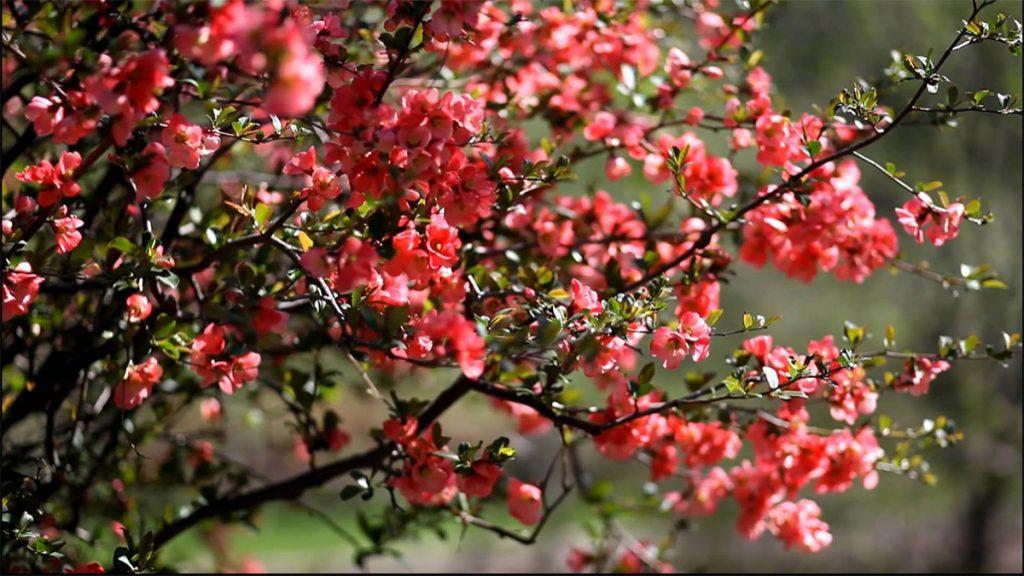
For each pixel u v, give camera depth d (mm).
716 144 5117
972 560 7684
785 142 3514
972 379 7047
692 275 3523
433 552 8062
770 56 5504
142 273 3393
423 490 3436
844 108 3455
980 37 3439
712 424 3621
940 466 7500
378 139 3352
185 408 3854
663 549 3820
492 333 3428
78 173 3381
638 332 3422
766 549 8359
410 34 3363
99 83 3271
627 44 3705
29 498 3463
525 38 3693
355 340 3398
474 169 3389
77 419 3566
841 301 7711
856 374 3553
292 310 3619
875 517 8367
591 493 3807
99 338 3604
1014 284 6551
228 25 3201
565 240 3646
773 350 3535
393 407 3498
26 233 3393
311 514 3779
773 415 3662
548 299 3455
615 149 3674
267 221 3455
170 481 3758
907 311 7340
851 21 6070
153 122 3354
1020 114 3449
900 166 6375
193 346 3436
